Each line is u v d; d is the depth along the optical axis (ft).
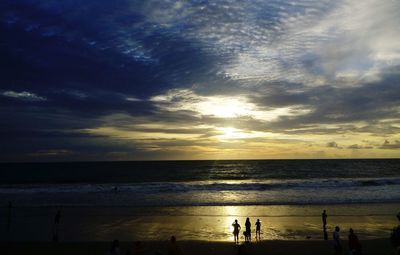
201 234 69.56
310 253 54.39
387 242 58.90
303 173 274.57
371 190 136.87
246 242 59.67
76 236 68.74
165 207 100.63
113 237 67.87
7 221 81.92
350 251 46.47
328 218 82.64
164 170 340.59
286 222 78.74
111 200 115.24
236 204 104.99
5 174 292.61
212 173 287.69
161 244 60.80
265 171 302.45
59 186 160.86
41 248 58.34
